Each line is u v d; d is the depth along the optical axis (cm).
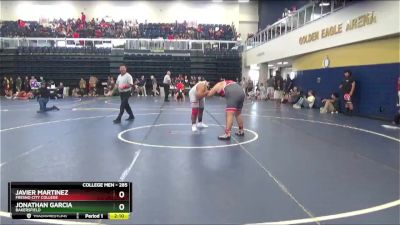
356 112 1420
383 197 452
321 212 402
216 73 3014
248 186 492
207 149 728
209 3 3703
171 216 390
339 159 652
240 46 3055
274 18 3316
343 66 1512
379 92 1284
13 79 2791
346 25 1431
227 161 629
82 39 2970
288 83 2092
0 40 2873
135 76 2981
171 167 585
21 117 1273
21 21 3319
